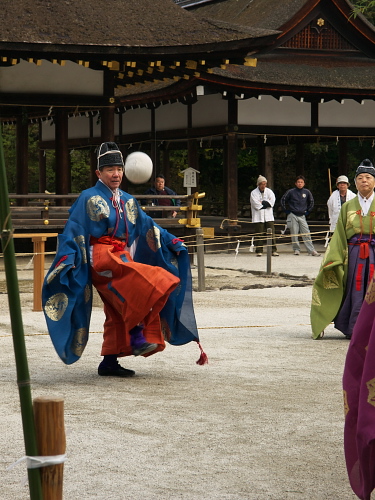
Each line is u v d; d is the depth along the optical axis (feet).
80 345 20.97
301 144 94.48
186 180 78.38
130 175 21.20
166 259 22.03
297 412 17.70
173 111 83.82
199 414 17.48
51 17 57.41
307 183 131.85
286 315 35.01
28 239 58.44
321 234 87.20
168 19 60.80
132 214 21.86
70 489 12.85
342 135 81.05
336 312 28.27
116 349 21.35
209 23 61.67
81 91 62.34
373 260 27.99
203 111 79.25
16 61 56.85
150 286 20.12
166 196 60.29
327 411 17.80
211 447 15.12
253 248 72.02
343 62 82.17
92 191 21.54
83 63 58.13
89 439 15.58
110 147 21.75
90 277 21.18
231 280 50.31
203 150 135.54
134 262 20.89
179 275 22.06
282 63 79.61
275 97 76.33
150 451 14.85
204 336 29.07
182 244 22.00
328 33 81.87
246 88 73.56
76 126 100.17
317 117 79.77
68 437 15.69
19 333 9.16
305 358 24.53
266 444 15.31
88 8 59.62
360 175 28.27
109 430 16.20
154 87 81.66
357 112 81.61
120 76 64.44
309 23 80.74
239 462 14.25
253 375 21.84
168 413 17.57
